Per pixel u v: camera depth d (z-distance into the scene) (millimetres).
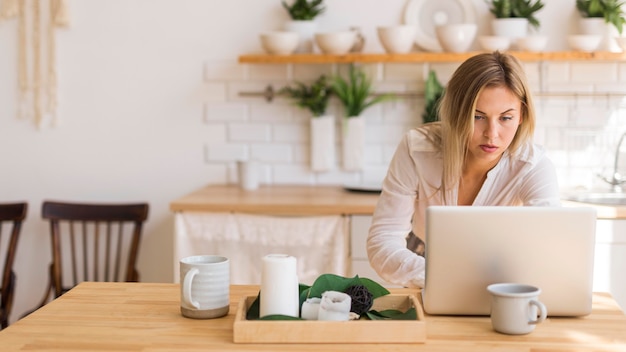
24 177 4285
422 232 2525
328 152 4074
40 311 1869
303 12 3998
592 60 3928
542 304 1667
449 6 4004
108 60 4203
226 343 1635
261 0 4102
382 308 1829
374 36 4062
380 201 2436
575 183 4027
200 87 4176
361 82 4016
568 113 4004
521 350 1588
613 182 3895
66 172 4270
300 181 4164
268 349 1598
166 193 4238
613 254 3389
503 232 1762
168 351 1586
